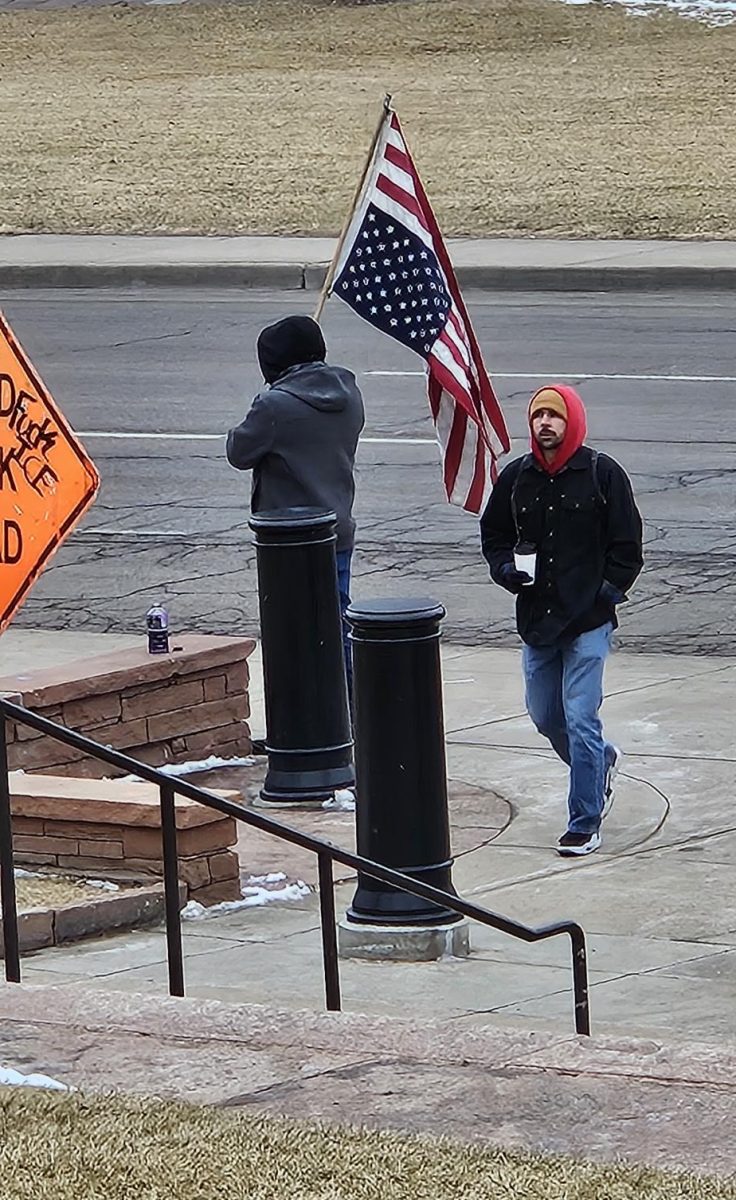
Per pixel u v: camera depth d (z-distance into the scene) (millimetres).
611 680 18438
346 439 16844
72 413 29328
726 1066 8805
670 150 51906
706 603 20453
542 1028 11273
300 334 16875
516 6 74562
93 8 79688
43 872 14008
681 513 23438
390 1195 7469
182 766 16250
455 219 44875
